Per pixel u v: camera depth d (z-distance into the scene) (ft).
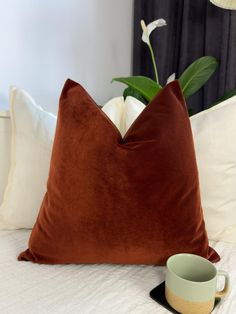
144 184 2.27
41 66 4.33
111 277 2.36
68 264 2.50
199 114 2.93
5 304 2.03
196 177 2.37
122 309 2.00
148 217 2.28
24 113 2.99
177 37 5.71
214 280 1.95
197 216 2.36
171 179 2.27
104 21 5.41
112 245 2.32
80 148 2.30
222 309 2.05
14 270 2.40
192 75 4.43
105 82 5.68
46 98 4.50
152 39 5.81
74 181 2.31
